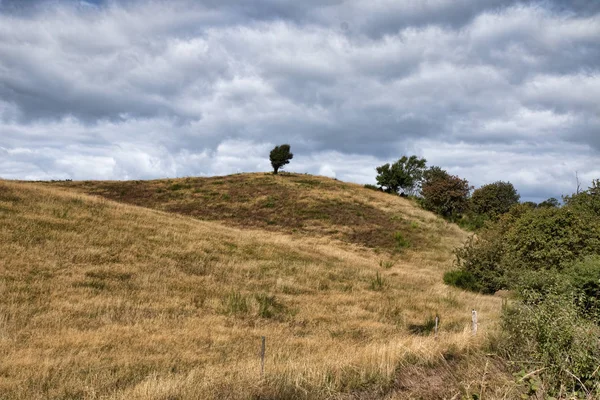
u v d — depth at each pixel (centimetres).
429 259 3709
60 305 1397
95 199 3016
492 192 6019
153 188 5675
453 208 5609
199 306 1634
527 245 2092
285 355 1087
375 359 837
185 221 3139
